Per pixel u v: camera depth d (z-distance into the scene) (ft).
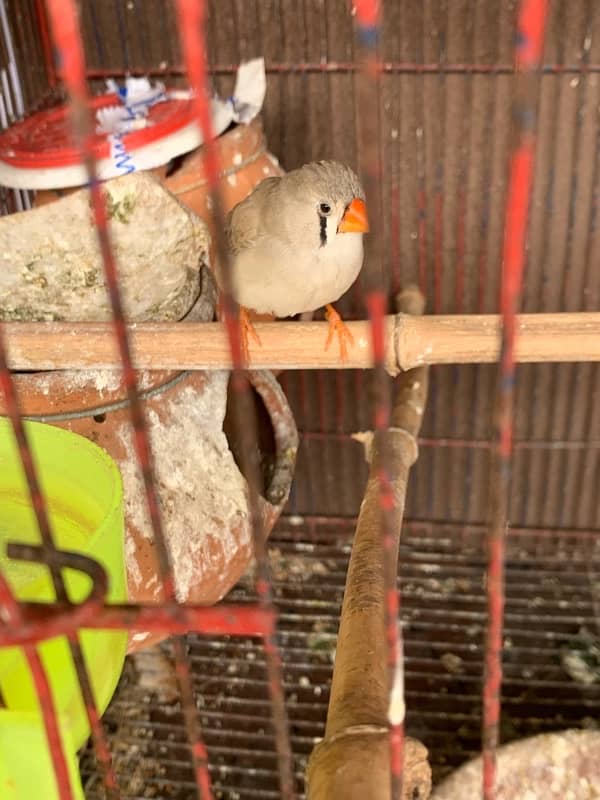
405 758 2.71
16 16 6.05
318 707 6.19
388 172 6.41
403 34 5.96
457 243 6.61
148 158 5.06
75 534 3.15
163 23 6.18
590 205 6.35
